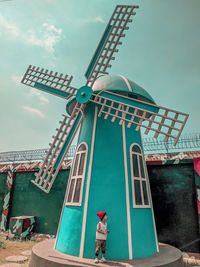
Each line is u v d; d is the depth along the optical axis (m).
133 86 7.18
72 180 6.79
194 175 8.34
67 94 7.69
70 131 6.96
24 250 7.99
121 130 6.92
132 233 5.79
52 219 10.62
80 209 6.10
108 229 5.74
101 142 6.75
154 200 8.78
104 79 7.47
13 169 12.48
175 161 8.76
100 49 7.54
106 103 7.13
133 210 6.05
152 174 9.12
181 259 5.80
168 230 8.25
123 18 7.63
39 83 8.39
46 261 5.22
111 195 6.07
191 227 7.98
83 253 5.58
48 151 7.17
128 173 6.41
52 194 11.02
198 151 9.50
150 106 6.29
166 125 5.94
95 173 6.38
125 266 4.91
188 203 8.27
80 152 6.98
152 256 5.79
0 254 7.41
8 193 12.18
